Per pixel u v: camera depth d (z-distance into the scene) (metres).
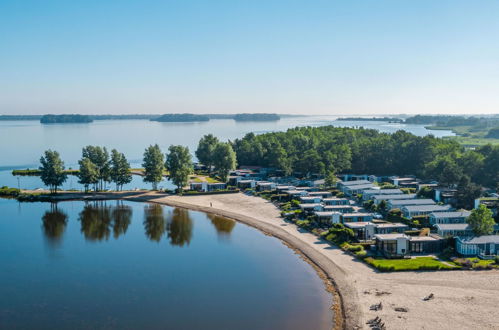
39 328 78.56
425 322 78.50
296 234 139.38
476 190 164.12
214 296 92.94
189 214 175.12
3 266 111.75
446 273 102.12
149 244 132.62
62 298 91.69
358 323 78.81
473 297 88.31
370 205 170.00
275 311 85.62
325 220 146.62
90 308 86.94
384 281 98.19
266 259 117.25
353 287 95.19
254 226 153.12
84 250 126.38
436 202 172.50
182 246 130.38
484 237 116.69
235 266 111.94
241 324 80.31
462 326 76.88
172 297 92.38
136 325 79.88
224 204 189.75
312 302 89.56
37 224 158.62
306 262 114.38
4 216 171.75
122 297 92.19
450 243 119.00
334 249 123.12
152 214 175.25
